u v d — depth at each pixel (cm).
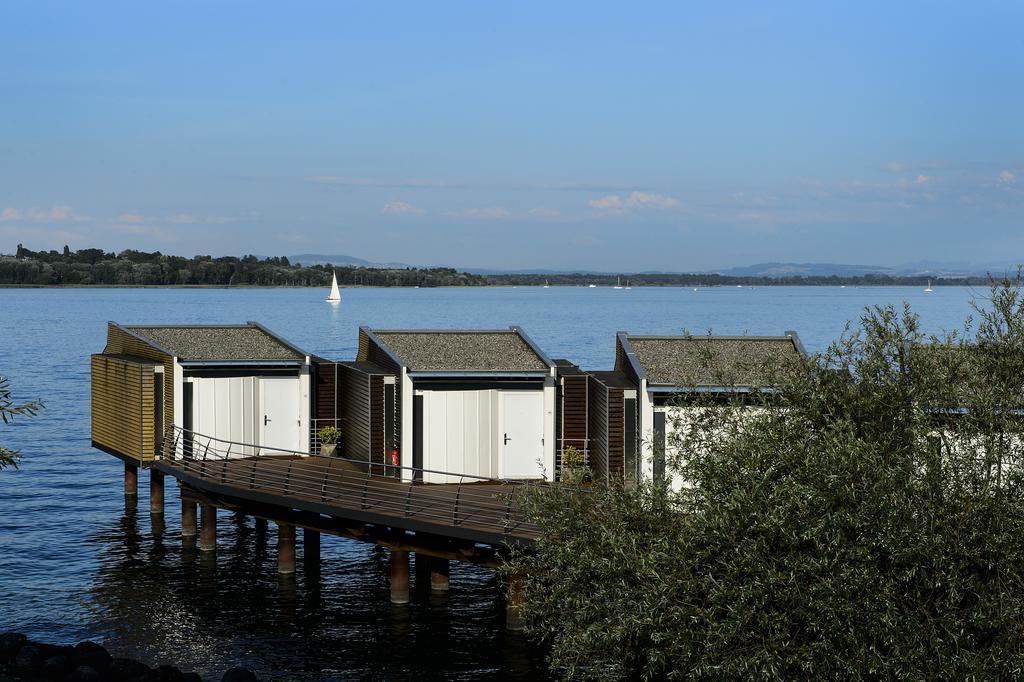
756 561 1808
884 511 1781
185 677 2548
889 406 1994
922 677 1698
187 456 3806
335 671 2739
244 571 3572
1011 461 1892
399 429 3484
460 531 2792
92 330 16525
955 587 1755
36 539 3991
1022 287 2125
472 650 2856
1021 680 1698
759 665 1756
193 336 4044
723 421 2164
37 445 6088
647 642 2055
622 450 3198
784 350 3334
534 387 3512
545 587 2325
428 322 18588
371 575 3528
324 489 3172
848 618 1723
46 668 2436
